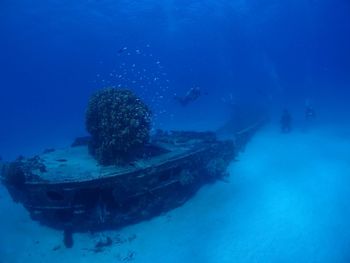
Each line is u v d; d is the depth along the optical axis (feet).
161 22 200.13
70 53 321.93
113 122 36.17
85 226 35.58
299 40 472.03
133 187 33.99
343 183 41.34
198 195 43.34
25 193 34.30
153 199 36.86
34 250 33.65
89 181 32.22
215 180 48.11
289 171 48.26
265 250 29.14
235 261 28.07
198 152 42.24
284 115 76.02
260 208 37.40
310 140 65.00
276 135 73.26
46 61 368.07
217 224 34.99
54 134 129.18
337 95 136.46
